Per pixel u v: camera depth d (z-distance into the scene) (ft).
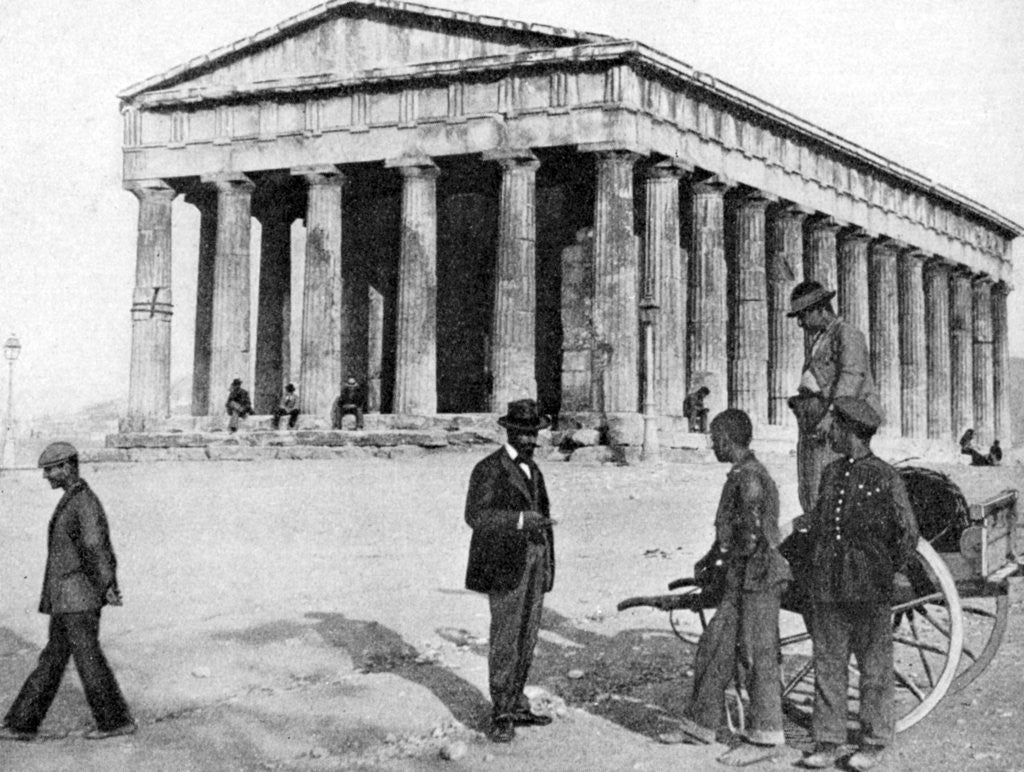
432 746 25.46
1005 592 27.12
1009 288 213.66
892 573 23.93
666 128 127.03
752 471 25.16
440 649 35.68
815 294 29.99
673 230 127.54
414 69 130.31
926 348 189.98
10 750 25.80
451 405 157.89
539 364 148.15
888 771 23.07
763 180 142.31
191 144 143.64
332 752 25.16
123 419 144.46
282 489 89.10
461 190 149.07
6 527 71.41
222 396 139.23
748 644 24.61
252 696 30.30
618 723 27.30
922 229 181.47
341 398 131.85
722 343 133.39
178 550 59.67
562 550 56.13
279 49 139.64
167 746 25.88
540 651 35.06
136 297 145.59
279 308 160.35
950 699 28.55
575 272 144.15
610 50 120.88
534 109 125.08
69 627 26.58
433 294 130.72
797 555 27.09
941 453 176.55
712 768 23.71
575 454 110.93
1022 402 245.86
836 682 24.03
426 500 79.92
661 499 77.15
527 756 24.56
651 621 39.55
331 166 135.64
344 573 51.47
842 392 28.73
